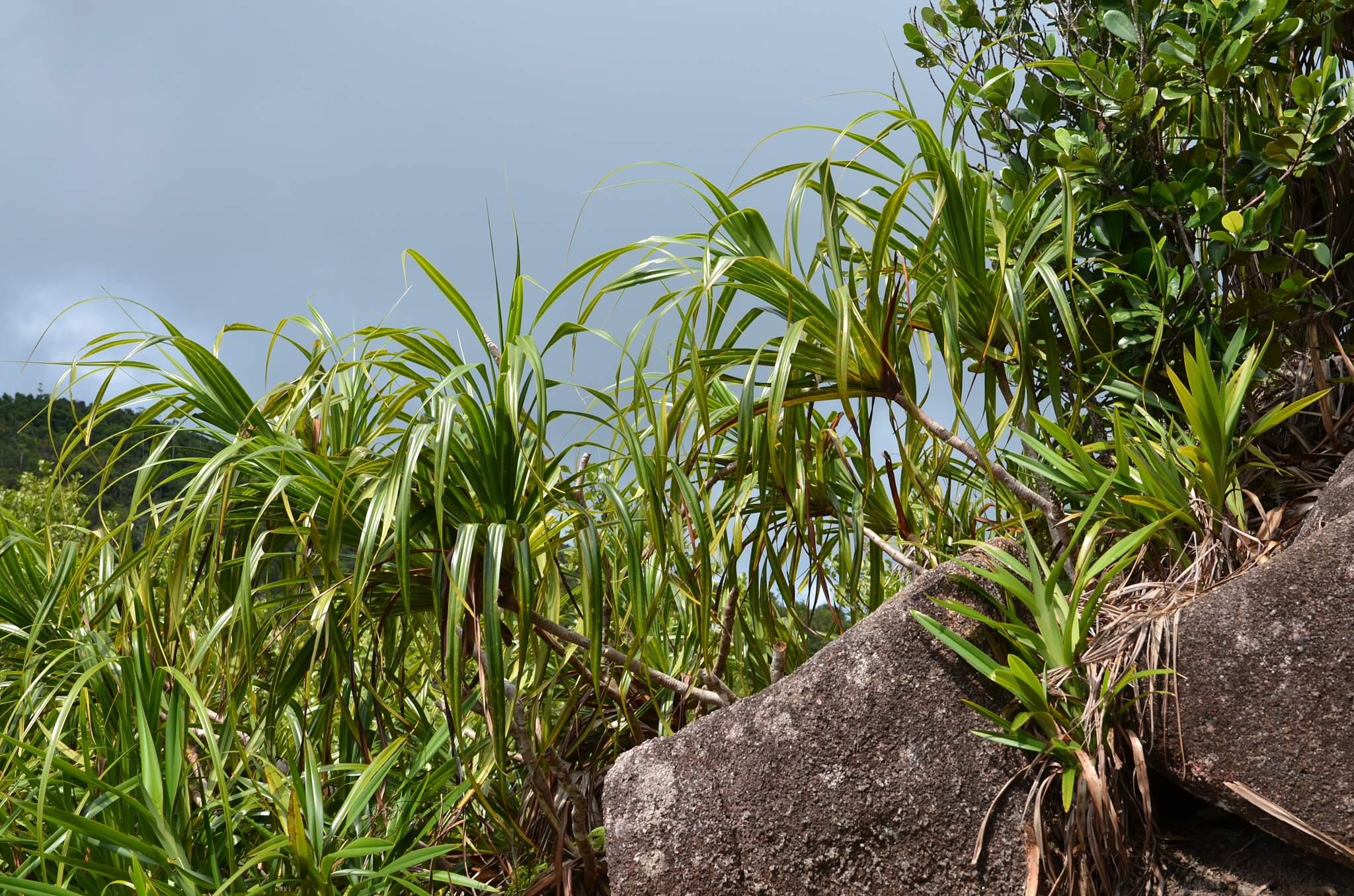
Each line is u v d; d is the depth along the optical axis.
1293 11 2.10
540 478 1.81
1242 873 1.31
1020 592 1.47
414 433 1.69
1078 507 2.13
